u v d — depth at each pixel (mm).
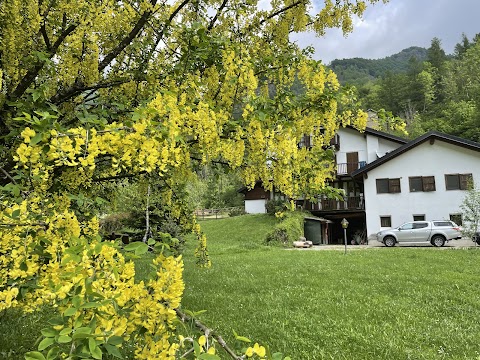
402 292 6516
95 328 1319
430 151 19516
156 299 1497
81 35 3510
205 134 2555
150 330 1489
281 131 3098
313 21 4750
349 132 23406
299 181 3496
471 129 35906
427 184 19422
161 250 1613
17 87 3479
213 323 4836
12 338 3855
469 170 18984
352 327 4719
